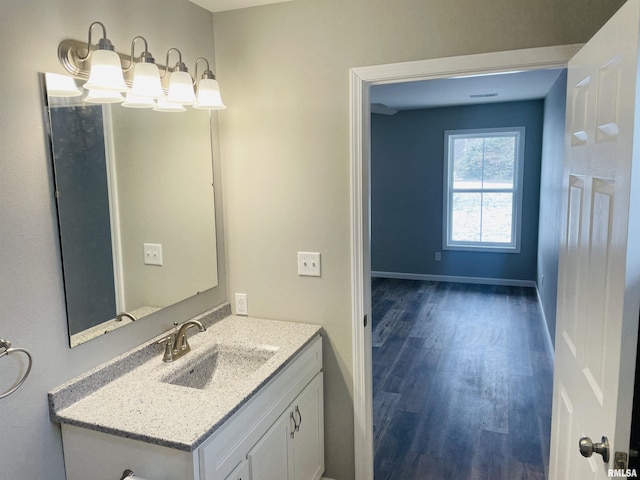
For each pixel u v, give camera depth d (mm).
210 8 2225
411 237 7109
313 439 2262
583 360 1441
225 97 2320
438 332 4812
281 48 2197
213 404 1577
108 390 1681
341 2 2080
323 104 2170
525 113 6262
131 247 1850
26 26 1421
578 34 1802
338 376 2350
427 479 2510
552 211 4441
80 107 1612
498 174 6598
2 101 1362
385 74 2047
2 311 1384
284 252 2344
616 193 1124
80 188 1622
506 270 6684
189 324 2004
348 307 2273
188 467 1389
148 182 1922
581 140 1515
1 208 1372
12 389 1399
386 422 3080
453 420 3092
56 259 1543
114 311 1777
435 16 1952
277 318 2408
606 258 1206
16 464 1448
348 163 2170
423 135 6805
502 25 1875
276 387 1863
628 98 1059
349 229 2211
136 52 1832
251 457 1689
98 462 1527
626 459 1082
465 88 5070
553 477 1926
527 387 3553
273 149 2279
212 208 2334
